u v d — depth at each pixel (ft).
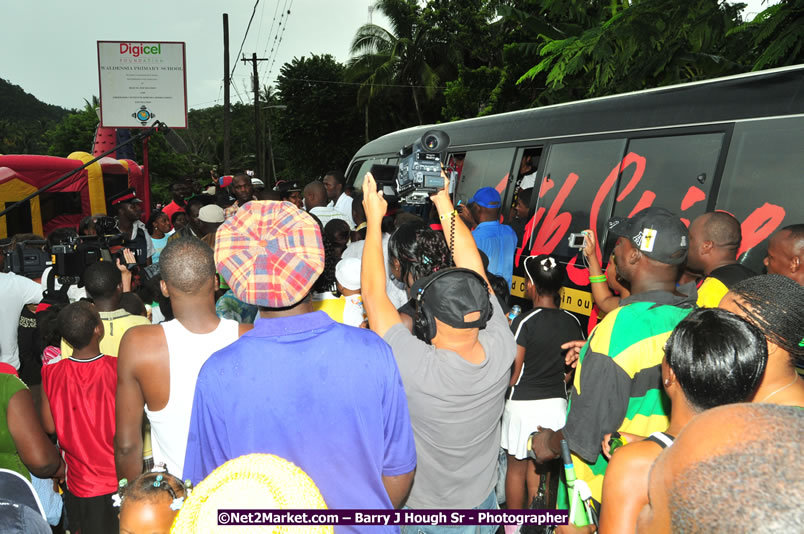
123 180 51.24
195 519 3.74
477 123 23.06
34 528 4.52
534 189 19.12
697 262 9.89
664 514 2.47
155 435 6.87
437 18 95.30
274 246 5.02
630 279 7.88
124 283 13.97
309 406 4.82
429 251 7.39
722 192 13.32
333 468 4.89
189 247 6.76
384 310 6.53
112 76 71.92
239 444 4.80
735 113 13.35
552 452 7.88
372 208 6.96
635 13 25.34
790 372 5.41
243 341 4.96
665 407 6.95
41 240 16.72
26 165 40.75
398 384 5.31
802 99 12.12
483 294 6.03
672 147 14.73
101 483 8.77
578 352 8.41
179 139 44.47
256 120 124.16
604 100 17.25
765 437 2.18
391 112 115.96
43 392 8.81
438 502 6.38
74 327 8.55
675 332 4.83
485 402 6.18
